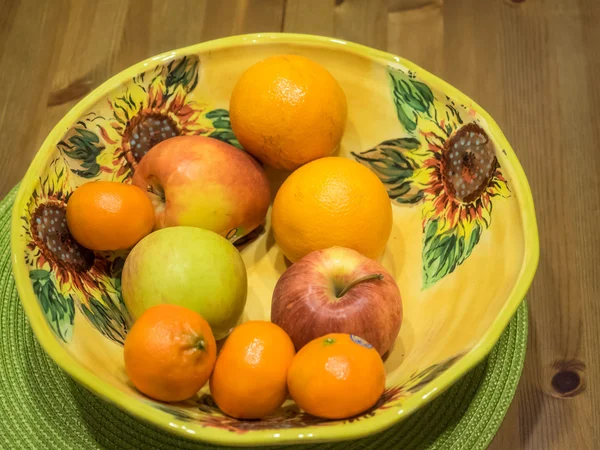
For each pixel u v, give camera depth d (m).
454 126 0.48
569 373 0.49
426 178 0.51
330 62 0.51
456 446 0.42
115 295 0.47
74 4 0.65
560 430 0.47
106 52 0.63
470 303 0.43
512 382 0.44
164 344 0.35
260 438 0.34
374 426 0.34
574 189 0.57
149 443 0.42
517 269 0.41
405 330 0.46
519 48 0.63
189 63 0.50
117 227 0.44
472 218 0.47
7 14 0.65
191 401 0.40
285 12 0.65
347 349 0.36
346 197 0.43
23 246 0.41
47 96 0.60
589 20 0.64
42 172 0.44
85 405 0.43
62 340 0.39
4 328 0.45
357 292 0.40
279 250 0.51
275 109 0.45
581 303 0.52
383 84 0.50
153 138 0.51
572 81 0.61
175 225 0.46
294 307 0.40
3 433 0.41
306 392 0.36
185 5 0.65
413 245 0.50
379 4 0.65
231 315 0.44
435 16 0.65
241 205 0.47
